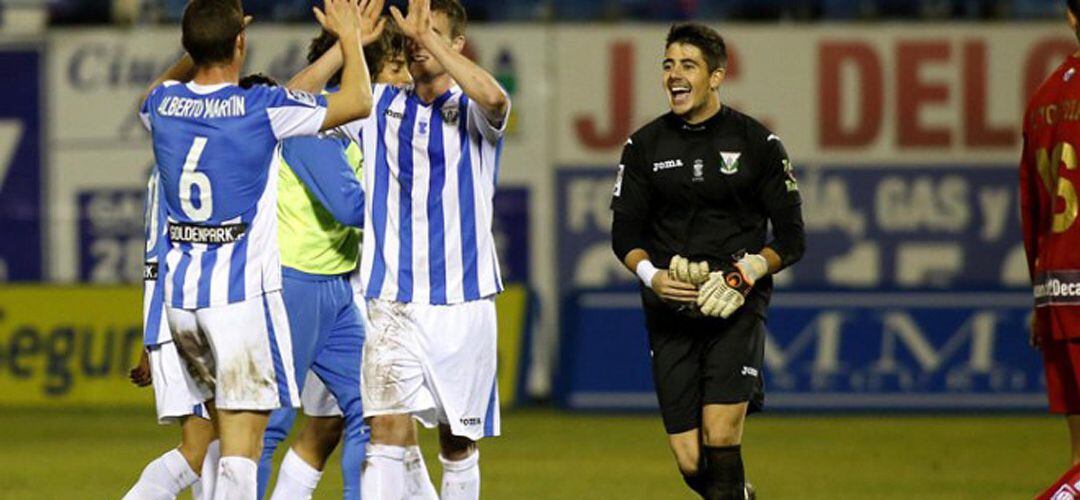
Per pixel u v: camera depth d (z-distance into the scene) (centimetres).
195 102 2400
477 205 2620
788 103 6275
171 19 6419
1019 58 6222
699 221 2733
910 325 5659
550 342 6178
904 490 3853
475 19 6450
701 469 2761
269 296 2433
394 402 2600
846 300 5688
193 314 2445
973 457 4494
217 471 2562
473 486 2716
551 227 6272
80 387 5888
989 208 6238
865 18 6378
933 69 6241
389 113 2595
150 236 2659
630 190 2742
